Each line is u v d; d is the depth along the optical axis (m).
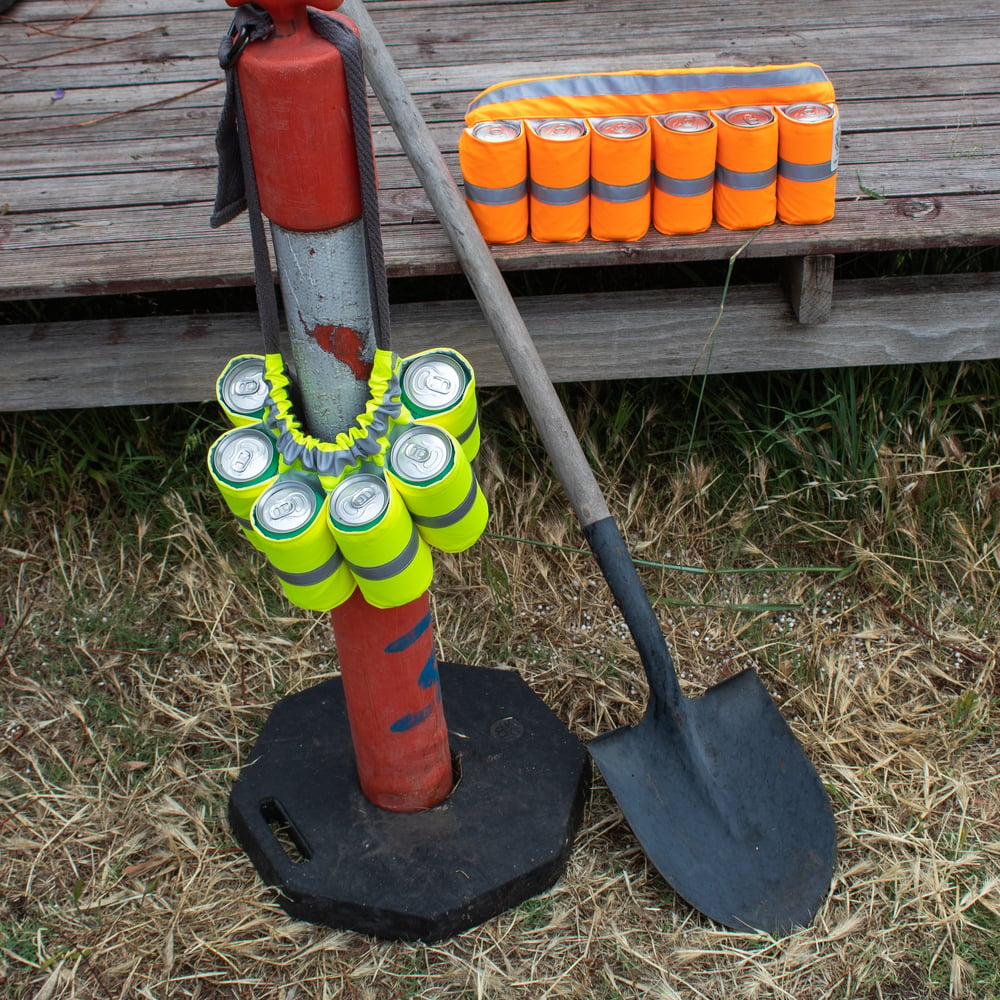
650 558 2.62
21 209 2.43
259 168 1.36
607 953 1.91
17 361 2.37
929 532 2.58
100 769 2.27
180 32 3.11
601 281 2.79
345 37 1.28
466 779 2.05
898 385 2.60
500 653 2.46
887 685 2.34
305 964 1.90
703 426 2.70
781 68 2.21
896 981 1.86
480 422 2.68
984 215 2.21
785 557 2.62
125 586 2.62
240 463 1.57
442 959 1.89
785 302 2.33
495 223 2.16
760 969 1.86
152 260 2.25
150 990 1.89
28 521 2.70
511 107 2.22
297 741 2.15
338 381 1.55
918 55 2.80
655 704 2.02
